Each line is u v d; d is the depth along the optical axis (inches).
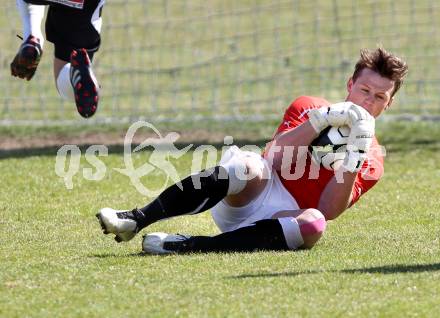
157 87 1871.3
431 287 614.9
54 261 703.7
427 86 1838.1
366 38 1959.9
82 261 703.1
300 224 726.5
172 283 631.8
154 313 569.0
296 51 2081.7
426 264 681.0
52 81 1881.2
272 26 2310.5
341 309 571.2
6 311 575.2
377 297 593.3
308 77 1936.5
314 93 1828.2
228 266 678.5
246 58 1919.3
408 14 2319.1
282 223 725.3
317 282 627.5
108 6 2314.2
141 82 1909.4
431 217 900.6
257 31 2007.9
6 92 1742.1
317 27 2114.9
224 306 579.5
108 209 711.7
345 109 710.5
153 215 718.5
